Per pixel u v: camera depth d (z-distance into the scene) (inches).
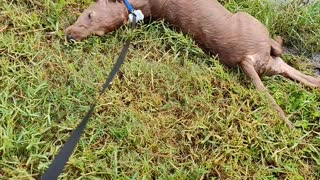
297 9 50.9
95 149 39.6
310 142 41.6
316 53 49.2
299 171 39.7
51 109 41.6
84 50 46.6
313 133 42.3
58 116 41.3
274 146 40.7
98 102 41.8
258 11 50.7
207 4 45.9
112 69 43.3
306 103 43.7
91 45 46.6
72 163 37.7
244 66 44.3
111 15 46.3
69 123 40.5
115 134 40.3
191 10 45.9
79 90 42.9
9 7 48.4
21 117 40.6
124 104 42.6
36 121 40.6
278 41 48.2
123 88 43.6
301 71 47.5
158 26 47.8
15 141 38.6
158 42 47.1
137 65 44.9
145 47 47.0
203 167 39.0
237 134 40.8
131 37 47.1
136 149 39.7
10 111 40.3
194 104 42.8
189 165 39.3
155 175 38.4
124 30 47.5
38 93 42.4
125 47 44.8
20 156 38.4
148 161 38.8
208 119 41.8
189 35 46.6
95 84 43.1
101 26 46.4
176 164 39.1
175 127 41.4
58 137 39.8
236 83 44.3
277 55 45.9
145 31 47.8
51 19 48.4
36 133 39.4
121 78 44.3
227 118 41.7
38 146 38.8
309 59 48.8
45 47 46.3
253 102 43.1
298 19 50.0
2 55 45.1
